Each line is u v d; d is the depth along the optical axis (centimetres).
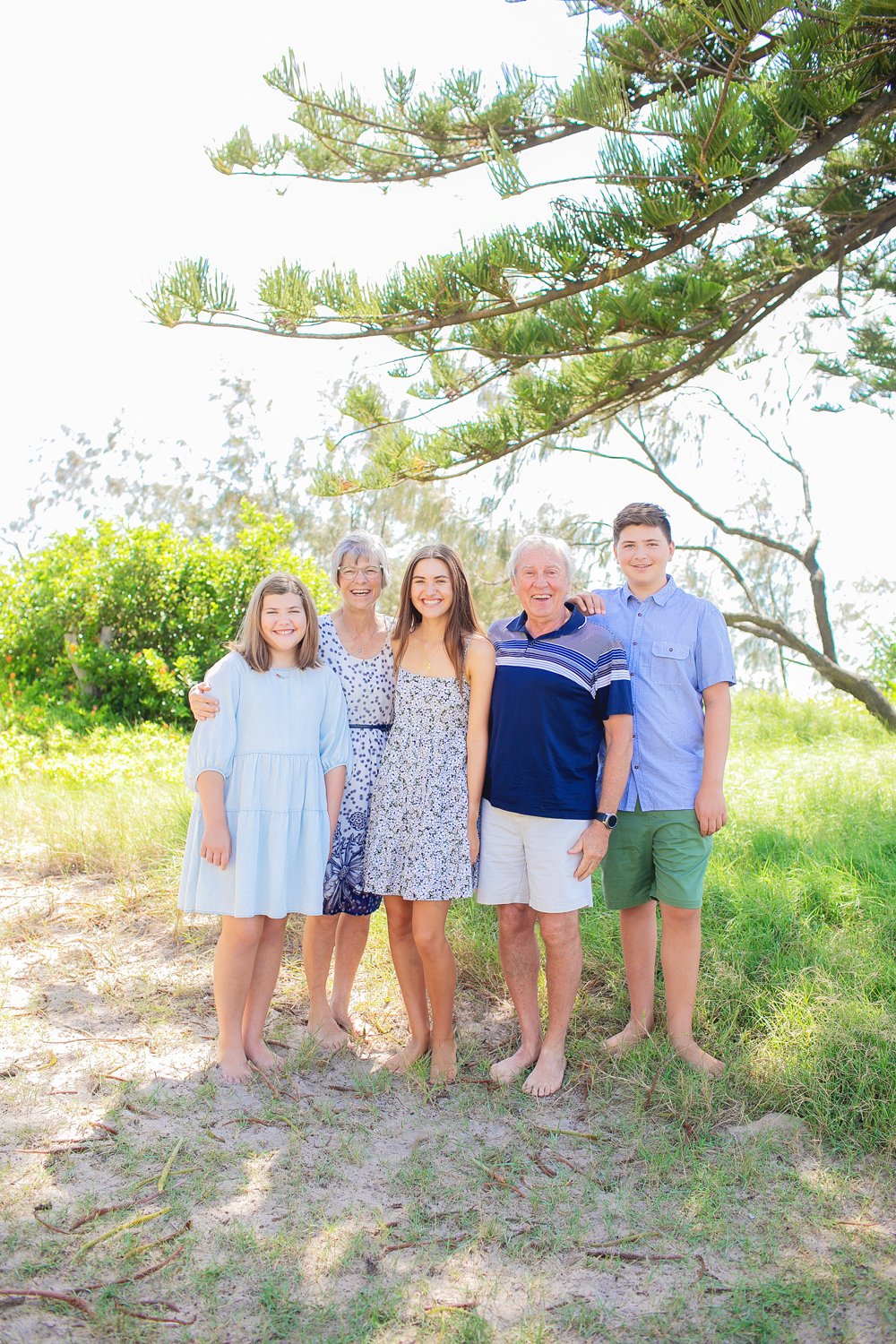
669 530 333
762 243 720
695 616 325
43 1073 311
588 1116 298
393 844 318
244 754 315
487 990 392
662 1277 225
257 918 316
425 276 546
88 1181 254
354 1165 268
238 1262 225
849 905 428
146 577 1044
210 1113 291
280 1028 354
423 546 322
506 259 520
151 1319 205
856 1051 307
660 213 488
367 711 341
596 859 313
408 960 331
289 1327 205
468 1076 325
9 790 693
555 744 311
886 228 660
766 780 688
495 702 317
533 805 311
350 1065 330
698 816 318
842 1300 217
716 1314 212
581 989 384
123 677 1008
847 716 1091
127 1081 305
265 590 318
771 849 516
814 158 523
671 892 321
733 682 321
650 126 468
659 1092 304
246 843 311
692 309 576
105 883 509
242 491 1772
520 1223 244
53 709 979
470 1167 269
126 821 578
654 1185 261
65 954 415
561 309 576
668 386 707
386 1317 209
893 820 552
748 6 412
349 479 753
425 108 680
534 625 321
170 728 952
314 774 320
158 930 444
